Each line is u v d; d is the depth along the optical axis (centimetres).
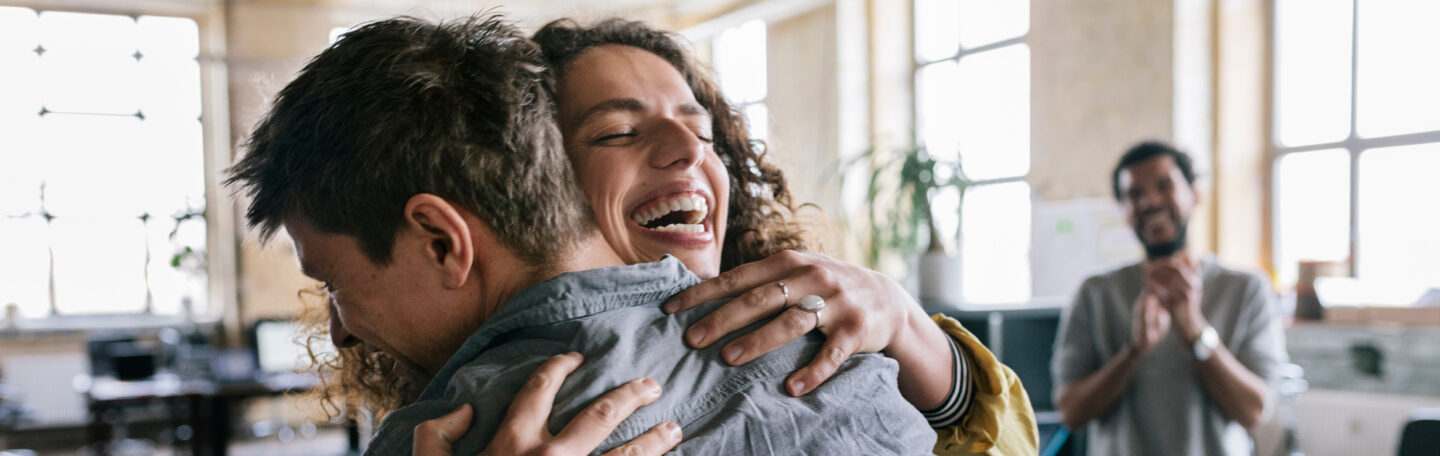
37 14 909
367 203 73
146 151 939
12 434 836
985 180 761
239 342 924
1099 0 660
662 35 102
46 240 918
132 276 940
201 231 951
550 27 92
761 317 76
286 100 77
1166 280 243
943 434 99
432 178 71
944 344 95
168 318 945
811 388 73
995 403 98
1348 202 563
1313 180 582
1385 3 546
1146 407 245
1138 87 630
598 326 71
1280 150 600
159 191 944
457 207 73
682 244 89
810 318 76
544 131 75
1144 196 258
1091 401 251
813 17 903
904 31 859
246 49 917
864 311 81
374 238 74
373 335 81
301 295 123
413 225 73
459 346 79
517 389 69
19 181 908
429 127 71
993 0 768
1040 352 295
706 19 973
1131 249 611
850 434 72
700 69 110
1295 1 591
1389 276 541
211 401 624
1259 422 240
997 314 283
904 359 90
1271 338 251
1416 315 507
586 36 93
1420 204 529
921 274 310
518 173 73
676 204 89
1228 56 609
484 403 68
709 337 73
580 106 86
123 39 930
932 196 443
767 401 70
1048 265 667
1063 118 689
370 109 72
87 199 928
